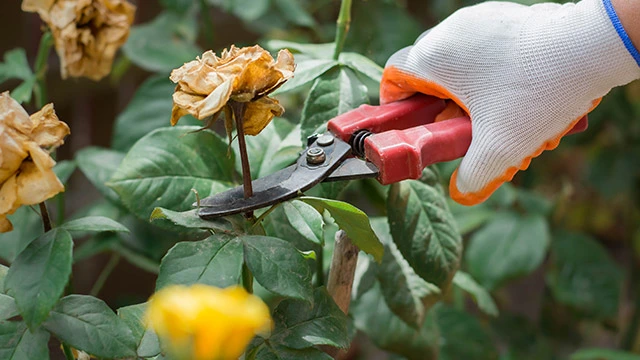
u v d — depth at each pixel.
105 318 0.66
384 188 1.07
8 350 0.64
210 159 0.89
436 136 0.78
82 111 1.87
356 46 1.48
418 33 1.49
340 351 0.86
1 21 1.60
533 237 1.46
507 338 1.67
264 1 1.43
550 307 1.80
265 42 1.37
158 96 1.31
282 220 0.89
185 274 0.64
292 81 0.88
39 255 0.64
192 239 0.99
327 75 0.90
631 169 1.87
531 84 0.79
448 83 0.83
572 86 0.79
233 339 0.48
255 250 0.66
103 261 1.71
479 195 0.82
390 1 1.49
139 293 1.78
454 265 0.90
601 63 0.79
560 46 0.79
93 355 0.65
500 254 1.45
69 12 0.99
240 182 0.92
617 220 2.44
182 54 1.38
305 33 1.80
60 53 1.01
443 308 1.39
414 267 0.88
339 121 0.80
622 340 1.83
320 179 0.73
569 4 0.84
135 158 0.86
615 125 1.90
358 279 1.04
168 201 0.85
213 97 0.60
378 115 0.82
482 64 0.81
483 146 0.79
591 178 1.91
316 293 0.75
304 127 0.87
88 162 1.16
